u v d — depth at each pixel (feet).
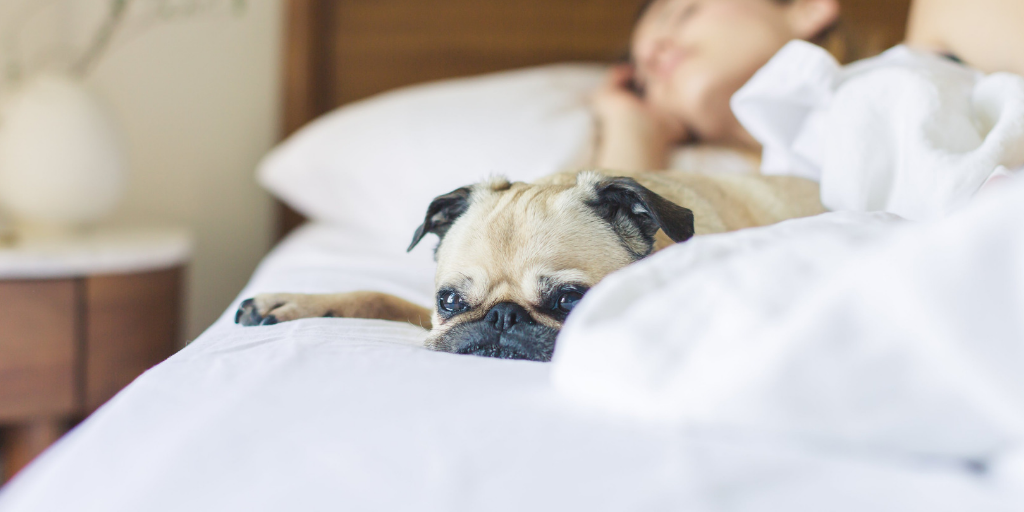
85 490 1.79
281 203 10.66
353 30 10.66
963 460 1.68
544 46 10.52
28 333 7.09
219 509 1.61
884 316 1.60
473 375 2.43
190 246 9.19
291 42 10.44
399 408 2.05
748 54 7.88
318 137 8.86
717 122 7.98
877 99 4.37
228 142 10.69
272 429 1.94
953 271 1.56
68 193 8.23
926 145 3.92
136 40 10.15
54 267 7.12
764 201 4.73
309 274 5.49
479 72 10.58
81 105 8.36
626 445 1.74
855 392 1.61
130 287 7.64
